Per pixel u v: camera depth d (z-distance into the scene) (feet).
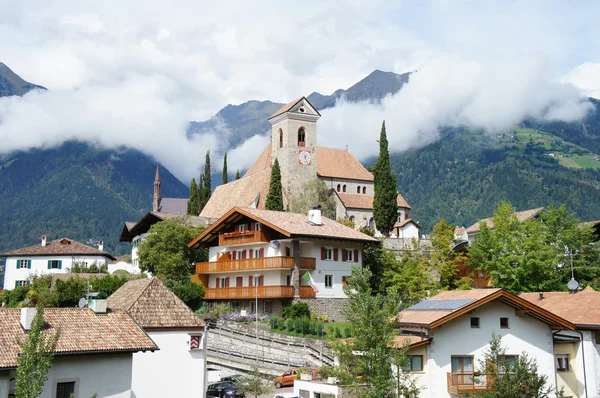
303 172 411.95
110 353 120.47
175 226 313.12
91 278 287.89
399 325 143.02
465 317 150.61
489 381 139.23
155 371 145.07
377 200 378.94
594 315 161.58
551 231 275.80
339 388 146.20
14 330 116.88
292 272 261.85
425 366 146.30
